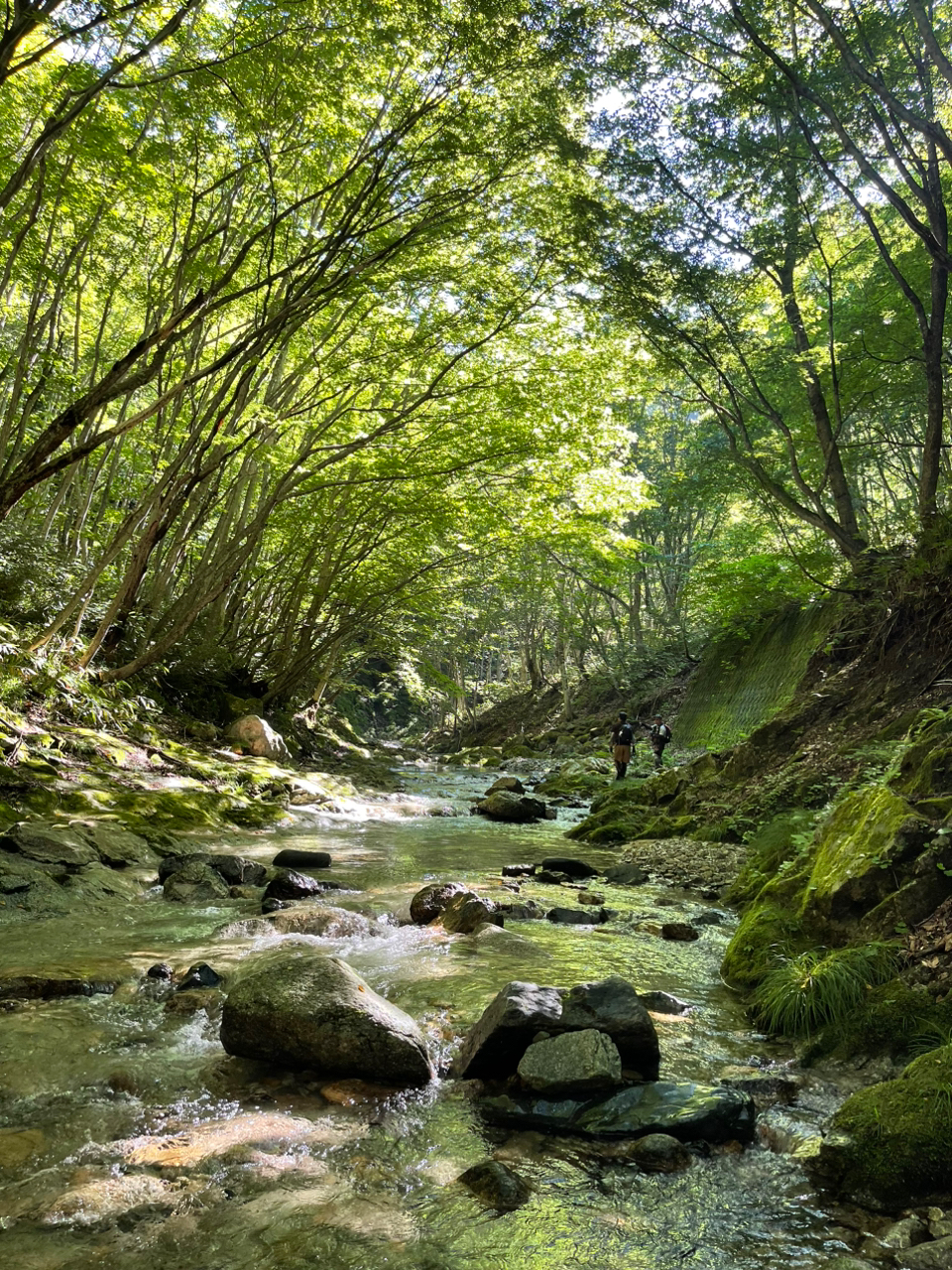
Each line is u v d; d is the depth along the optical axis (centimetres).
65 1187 279
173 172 1062
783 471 1820
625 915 725
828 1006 418
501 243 1141
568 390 1357
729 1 962
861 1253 255
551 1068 354
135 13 866
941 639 1020
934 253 1016
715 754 1348
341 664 3116
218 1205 272
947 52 995
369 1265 243
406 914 683
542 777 2545
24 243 1048
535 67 931
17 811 812
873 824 535
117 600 1245
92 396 789
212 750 1454
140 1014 441
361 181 1096
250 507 1953
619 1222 270
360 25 882
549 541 1758
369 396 1614
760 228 1159
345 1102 355
